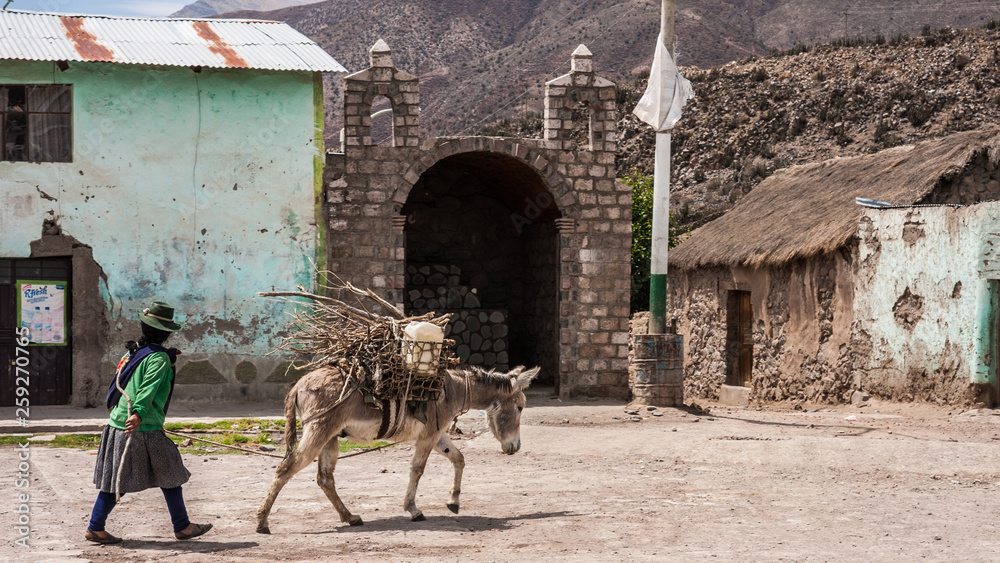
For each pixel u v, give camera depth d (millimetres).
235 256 16797
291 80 17078
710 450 11594
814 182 22203
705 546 6469
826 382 18016
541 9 121562
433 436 7691
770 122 56750
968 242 14719
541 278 22078
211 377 16609
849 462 10711
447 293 22719
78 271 15992
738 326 21766
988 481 9680
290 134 17078
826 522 7430
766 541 6648
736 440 12242
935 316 15430
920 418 14570
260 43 17797
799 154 52875
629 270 18859
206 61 16297
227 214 16766
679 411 15922
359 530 7129
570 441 12781
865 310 17047
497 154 18609
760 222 21641
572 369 18516
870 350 16922
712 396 22422
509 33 119375
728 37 116750
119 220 16234
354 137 17531
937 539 6723
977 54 57281
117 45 16625
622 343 18734
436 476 10258
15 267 15953
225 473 10273
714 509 8070
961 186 16531
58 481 9320
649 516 7719
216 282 16672
